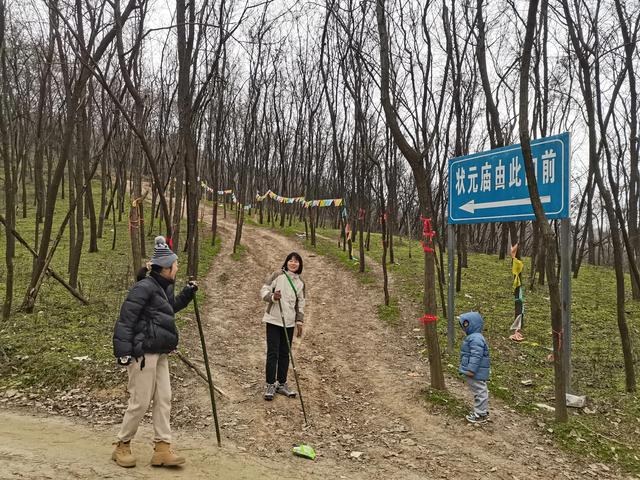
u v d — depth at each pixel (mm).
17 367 6527
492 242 24641
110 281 11312
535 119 14234
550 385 6758
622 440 5363
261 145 29688
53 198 8516
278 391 6367
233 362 7594
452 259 8297
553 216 6559
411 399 6340
